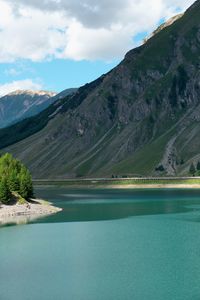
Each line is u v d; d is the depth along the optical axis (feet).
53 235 379.35
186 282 240.53
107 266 273.95
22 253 310.86
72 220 475.72
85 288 233.14
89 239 359.66
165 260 286.66
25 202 560.20
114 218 490.90
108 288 232.73
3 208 530.68
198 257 293.64
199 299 214.28
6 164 653.71
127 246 330.13
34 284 241.14
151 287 233.14
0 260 291.79
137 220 471.62
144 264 277.44
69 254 306.14
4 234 386.73
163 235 373.61
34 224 445.78
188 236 367.66
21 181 585.22
